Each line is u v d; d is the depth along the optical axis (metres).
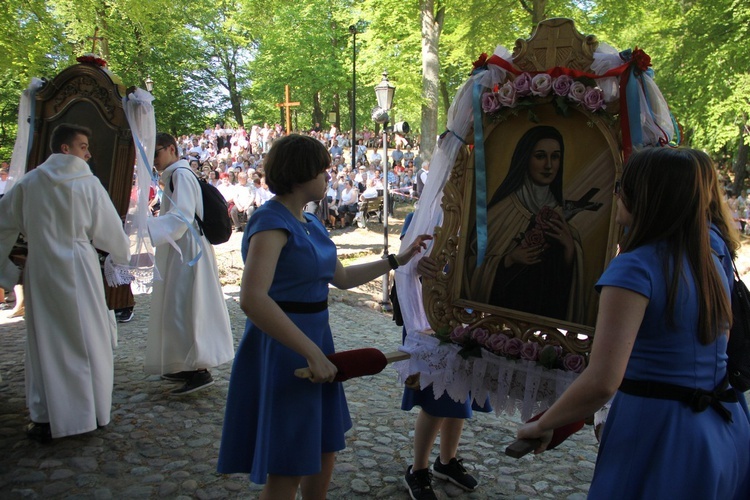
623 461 1.61
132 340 5.72
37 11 9.66
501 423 4.21
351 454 3.52
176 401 4.14
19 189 3.35
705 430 1.56
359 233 15.69
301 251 2.20
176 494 2.96
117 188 4.11
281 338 2.05
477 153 2.52
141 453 3.36
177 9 22.86
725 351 1.66
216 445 3.51
